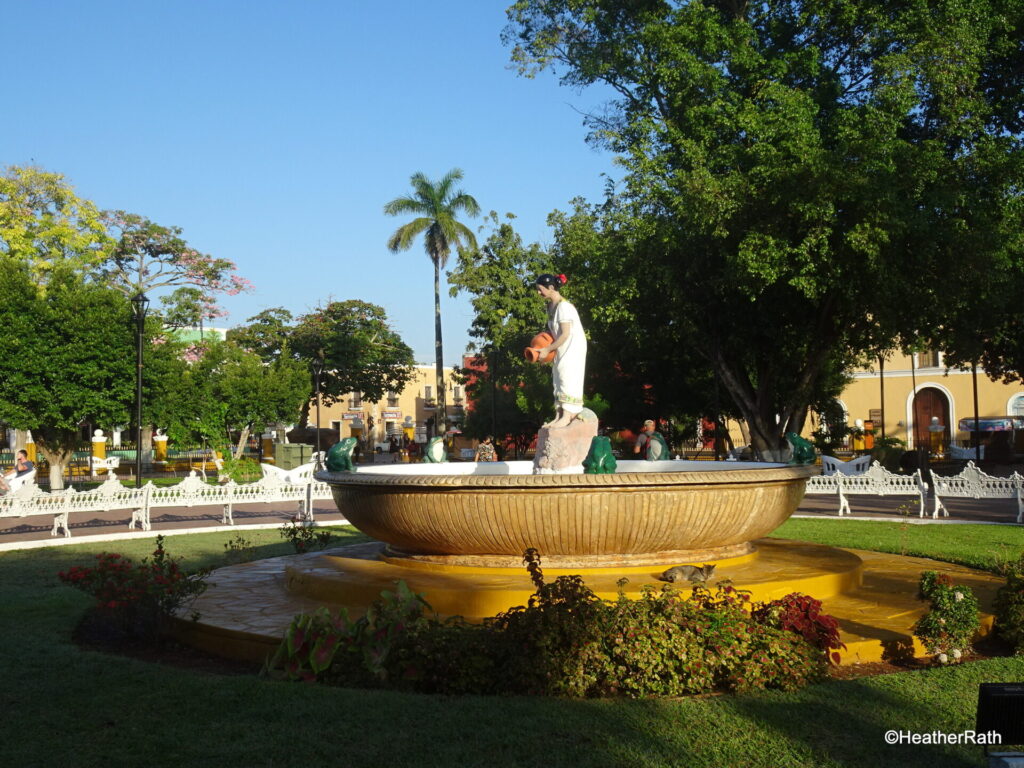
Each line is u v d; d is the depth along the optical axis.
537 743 4.24
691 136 19.95
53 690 5.21
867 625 6.41
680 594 5.79
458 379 43.50
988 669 5.45
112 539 12.87
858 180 16.05
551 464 8.34
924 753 4.14
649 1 21.33
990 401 39.34
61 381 24.94
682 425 30.47
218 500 14.53
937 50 17.50
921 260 16.72
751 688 5.09
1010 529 12.51
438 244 39.75
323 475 8.26
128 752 4.22
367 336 47.88
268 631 6.29
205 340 42.91
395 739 4.32
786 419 21.44
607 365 26.97
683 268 20.22
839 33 20.28
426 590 6.70
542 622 5.14
